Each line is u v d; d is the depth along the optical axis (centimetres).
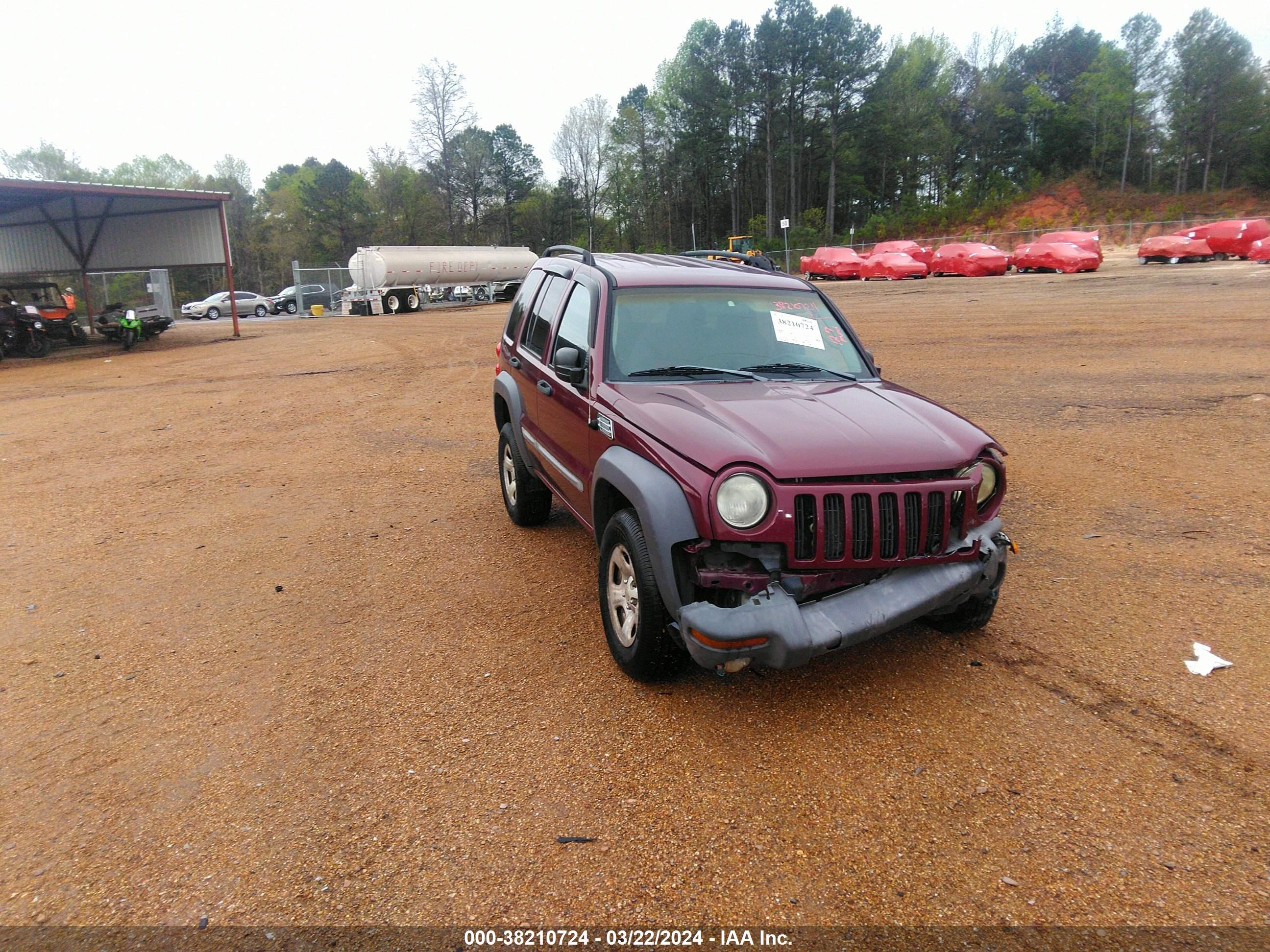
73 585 551
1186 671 378
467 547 598
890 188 9256
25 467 934
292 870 274
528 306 608
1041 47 10606
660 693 378
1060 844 273
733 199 8544
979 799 296
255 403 1345
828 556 330
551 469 510
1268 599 448
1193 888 252
